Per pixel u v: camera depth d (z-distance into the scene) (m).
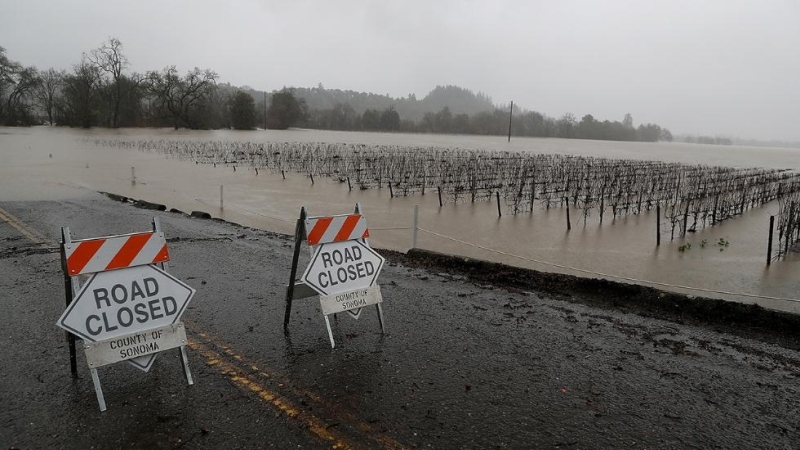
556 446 3.43
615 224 16.89
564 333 5.36
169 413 3.78
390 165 31.42
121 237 4.08
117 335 4.00
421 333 5.32
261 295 6.51
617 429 3.63
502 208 19.69
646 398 4.06
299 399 3.98
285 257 8.64
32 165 29.14
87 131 77.75
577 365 4.61
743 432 3.62
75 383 4.21
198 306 6.04
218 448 3.37
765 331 5.51
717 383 4.31
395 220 16.67
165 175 27.52
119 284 4.07
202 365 4.55
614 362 4.68
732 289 9.98
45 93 89.50
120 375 4.36
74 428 3.58
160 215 13.06
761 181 28.41
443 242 13.64
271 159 38.53
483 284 7.16
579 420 3.74
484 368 4.53
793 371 4.55
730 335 5.39
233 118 99.00
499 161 36.53
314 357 4.72
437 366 4.56
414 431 3.57
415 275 7.54
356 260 5.27
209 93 94.44
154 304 4.19
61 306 6.02
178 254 8.64
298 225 5.12
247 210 17.80
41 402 3.91
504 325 5.57
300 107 124.62
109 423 3.65
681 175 31.05
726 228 16.69
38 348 4.87
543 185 24.41
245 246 9.45
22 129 78.06
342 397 4.01
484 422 3.69
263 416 3.74
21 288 6.67
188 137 70.81
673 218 15.52
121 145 49.38
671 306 6.15
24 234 10.16
